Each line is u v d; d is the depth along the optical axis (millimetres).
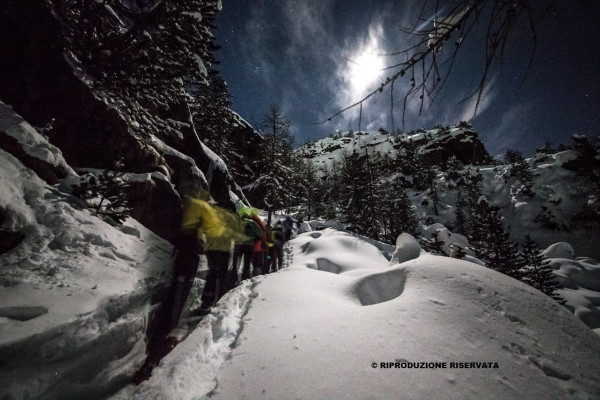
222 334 2654
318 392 1721
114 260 3283
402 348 2121
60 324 1899
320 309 2916
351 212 27125
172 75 6477
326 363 1981
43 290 2248
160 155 6738
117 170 4461
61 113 5133
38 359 1720
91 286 2545
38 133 4379
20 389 1583
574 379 2018
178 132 9125
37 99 4941
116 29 6754
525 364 2084
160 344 2949
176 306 3156
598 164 33719
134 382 2373
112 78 6098
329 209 35594
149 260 3783
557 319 2773
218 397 1728
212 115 20469
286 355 2096
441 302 2736
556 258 18141
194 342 2439
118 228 4137
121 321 2436
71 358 1908
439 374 1879
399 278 3572
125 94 6242
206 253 3902
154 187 5570
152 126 6750
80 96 5348
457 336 2285
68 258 2859
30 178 3555
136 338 2621
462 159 80438
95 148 5414
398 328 2367
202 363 2172
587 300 12273
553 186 48719
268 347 2227
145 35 6102
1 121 3945
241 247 4941
